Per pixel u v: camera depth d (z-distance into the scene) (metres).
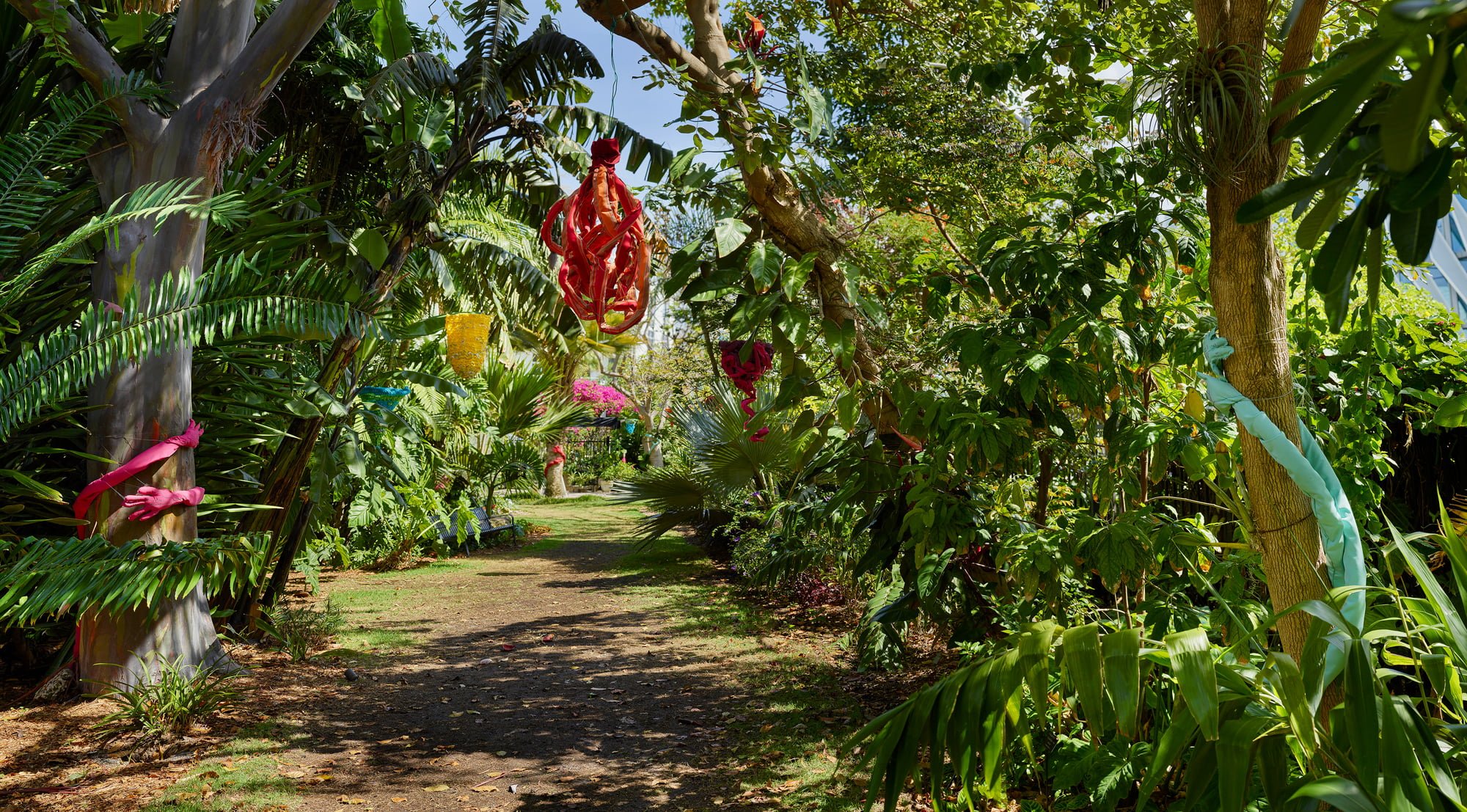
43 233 5.13
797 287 3.19
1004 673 1.90
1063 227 3.26
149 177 5.13
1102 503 3.30
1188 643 1.77
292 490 6.63
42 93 5.63
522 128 6.57
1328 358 3.66
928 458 3.64
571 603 8.68
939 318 3.66
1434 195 1.00
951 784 3.38
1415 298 4.16
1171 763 1.81
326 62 7.32
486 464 12.61
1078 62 3.30
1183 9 3.27
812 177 3.46
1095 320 3.02
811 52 6.08
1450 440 3.92
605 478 25.78
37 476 5.39
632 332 14.70
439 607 8.46
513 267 7.91
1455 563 1.98
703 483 10.79
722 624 7.46
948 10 5.20
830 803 3.68
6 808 3.68
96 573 3.92
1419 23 0.81
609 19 3.44
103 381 5.23
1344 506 2.09
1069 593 3.57
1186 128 2.25
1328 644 1.73
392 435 9.34
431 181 6.57
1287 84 2.10
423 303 9.41
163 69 5.53
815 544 7.44
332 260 6.54
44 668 5.81
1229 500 2.78
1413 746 1.62
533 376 12.48
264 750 4.44
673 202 3.51
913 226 7.12
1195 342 3.04
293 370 6.54
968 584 4.06
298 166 7.78
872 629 5.26
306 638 6.67
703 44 3.71
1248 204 1.14
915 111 5.82
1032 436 3.54
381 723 4.96
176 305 4.01
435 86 6.12
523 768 4.25
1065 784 2.73
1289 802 1.63
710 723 4.88
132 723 4.67
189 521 5.39
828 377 4.85
